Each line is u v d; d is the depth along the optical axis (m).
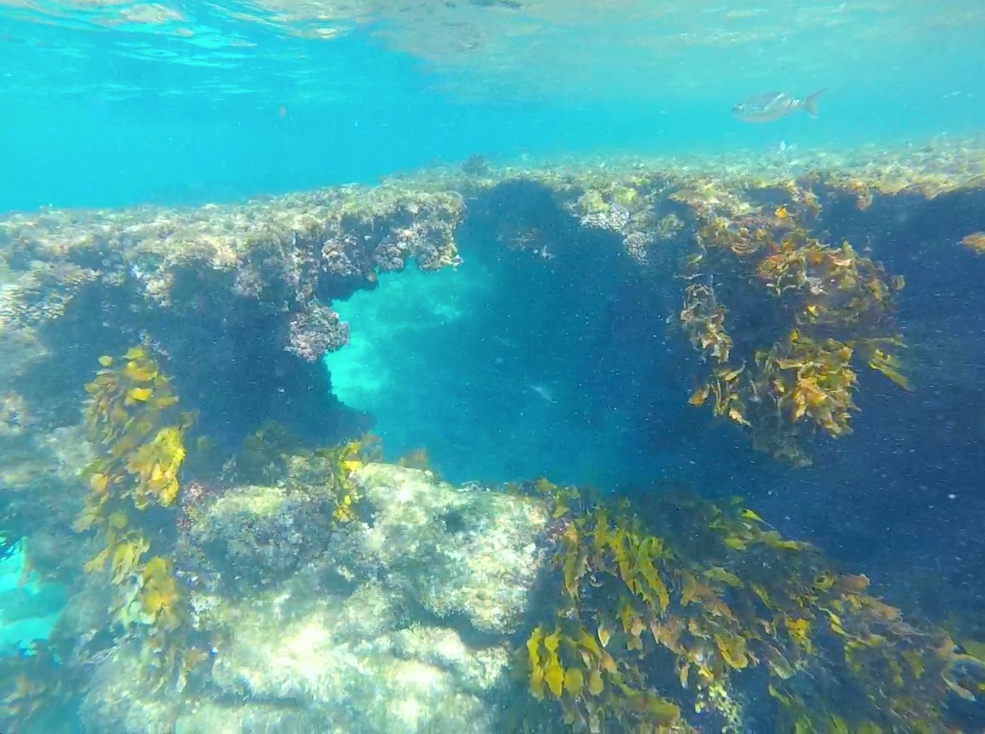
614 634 0.88
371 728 0.89
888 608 0.85
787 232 1.08
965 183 1.11
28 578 1.23
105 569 1.16
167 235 1.41
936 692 0.78
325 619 1.00
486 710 0.87
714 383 0.96
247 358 1.28
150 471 1.06
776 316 0.97
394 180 2.61
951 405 0.94
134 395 1.12
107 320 1.31
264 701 0.94
